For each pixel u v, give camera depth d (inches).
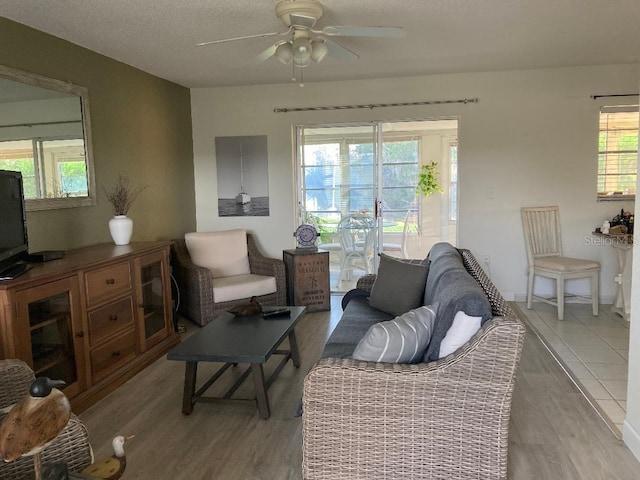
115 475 56.3
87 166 151.9
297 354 137.7
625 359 139.7
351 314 129.7
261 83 215.2
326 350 102.7
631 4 122.7
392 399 74.2
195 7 118.7
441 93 205.6
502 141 203.5
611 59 182.4
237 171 225.1
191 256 192.1
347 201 223.8
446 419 73.4
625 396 116.0
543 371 131.7
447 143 294.4
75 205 145.7
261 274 195.0
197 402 113.0
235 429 103.8
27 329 97.0
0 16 121.2
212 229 230.4
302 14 109.0
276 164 221.9
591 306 196.7
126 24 130.5
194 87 221.0
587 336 159.9
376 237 222.8
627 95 192.9
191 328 177.8
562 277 178.9
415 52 166.6
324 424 76.6
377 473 76.1
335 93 213.9
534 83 198.8
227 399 110.4
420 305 127.5
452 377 72.2
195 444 97.9
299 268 193.9
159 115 197.6
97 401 117.7
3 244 100.0
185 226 219.8
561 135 199.2
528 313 187.3
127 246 145.7
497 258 208.4
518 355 70.2
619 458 90.1
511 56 175.0
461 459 73.7
